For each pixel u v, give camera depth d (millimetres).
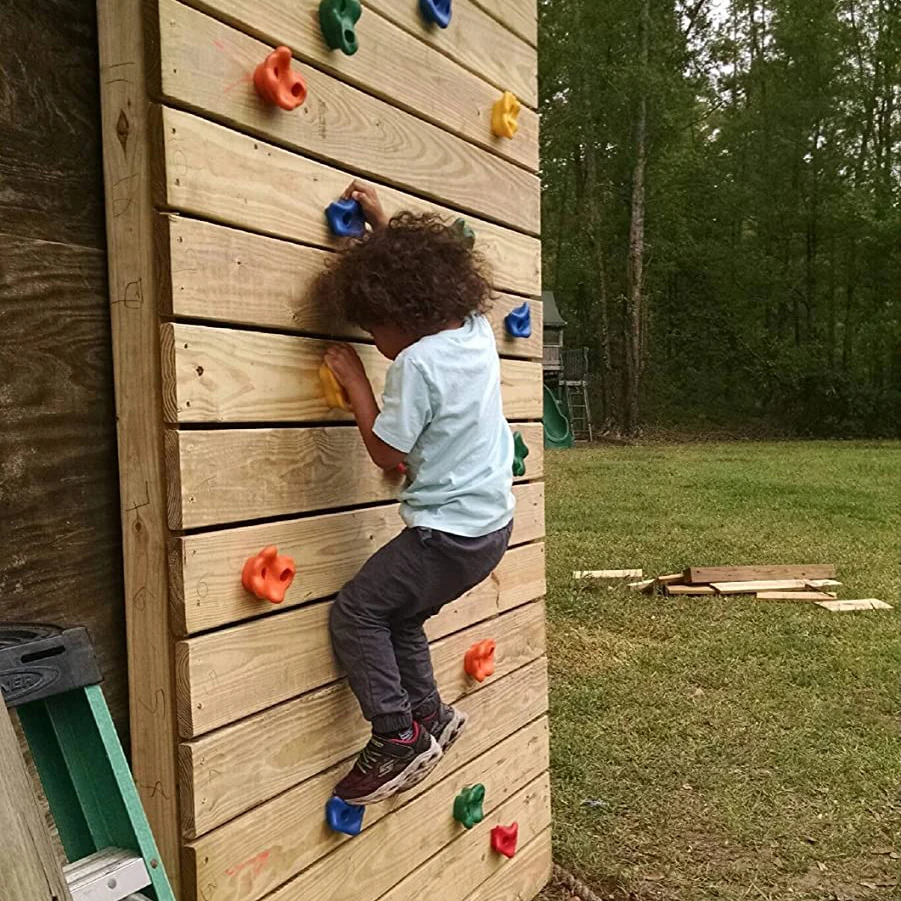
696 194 30109
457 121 2486
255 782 1831
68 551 1649
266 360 1860
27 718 1480
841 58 27734
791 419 28609
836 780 3703
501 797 2766
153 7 1617
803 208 28938
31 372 1594
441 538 1982
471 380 2023
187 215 1678
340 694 2078
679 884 2996
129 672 1725
